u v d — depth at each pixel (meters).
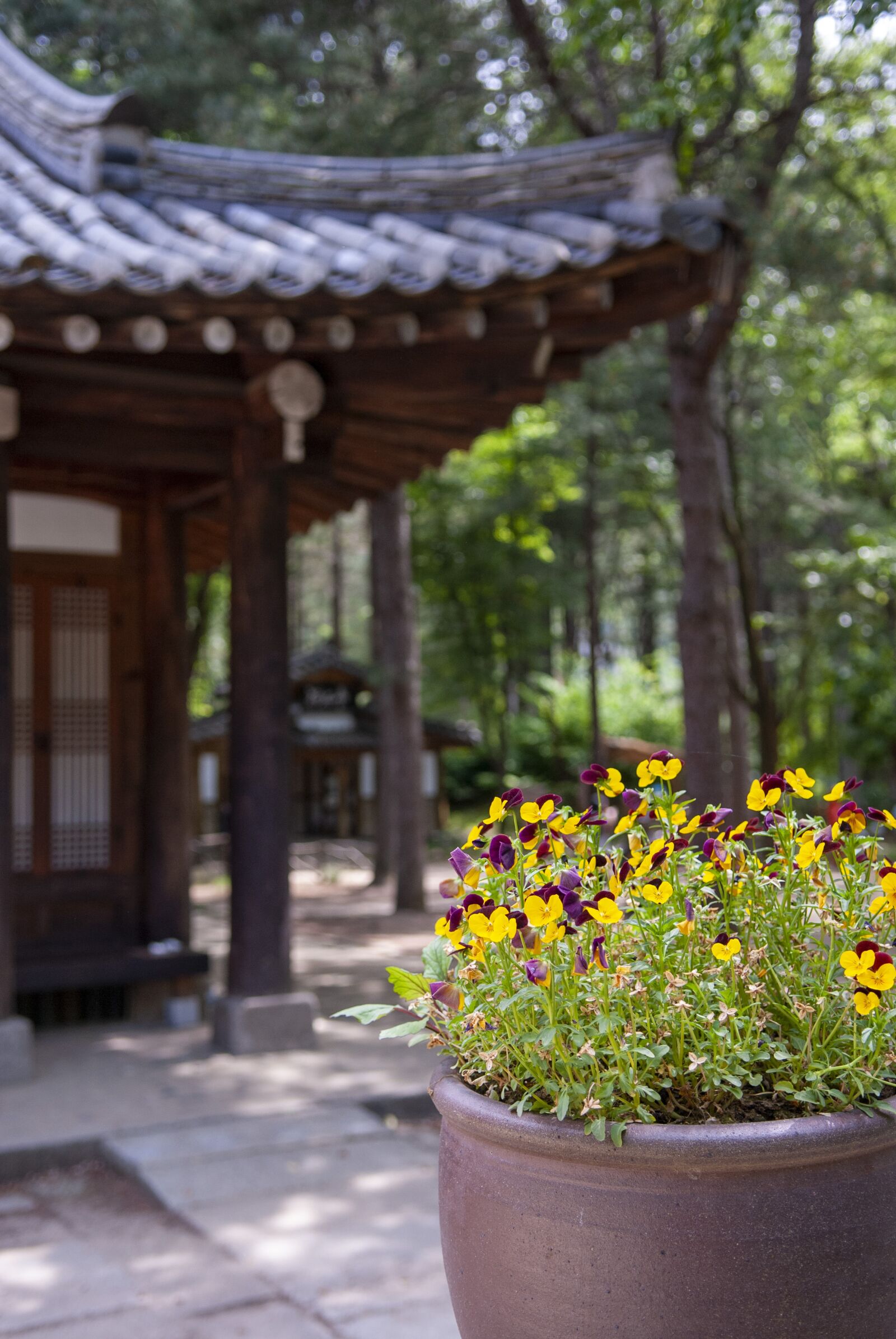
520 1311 1.44
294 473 5.66
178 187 5.57
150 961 6.28
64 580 6.46
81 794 6.44
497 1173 1.48
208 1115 4.51
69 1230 3.63
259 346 4.80
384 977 7.93
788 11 8.27
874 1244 1.38
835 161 9.77
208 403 5.53
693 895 1.65
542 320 4.86
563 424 15.15
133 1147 4.21
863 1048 1.49
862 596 12.26
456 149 10.25
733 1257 1.34
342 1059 5.36
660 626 36.69
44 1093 4.83
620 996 1.50
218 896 16.42
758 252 8.59
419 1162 4.15
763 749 10.06
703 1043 1.48
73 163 5.52
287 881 5.62
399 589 13.24
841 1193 1.37
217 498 6.60
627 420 14.69
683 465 8.30
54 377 5.23
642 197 4.81
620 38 7.24
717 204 4.56
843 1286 1.35
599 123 9.47
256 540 5.59
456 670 23.34
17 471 6.32
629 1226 1.37
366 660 33.22
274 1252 3.39
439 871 19.34
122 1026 6.32
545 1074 1.55
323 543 28.02
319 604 35.72
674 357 8.32
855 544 12.39
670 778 1.71
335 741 26.03
